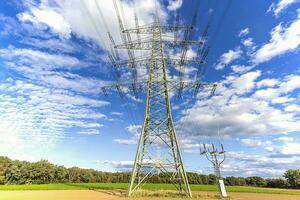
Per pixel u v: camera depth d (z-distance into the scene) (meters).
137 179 44.50
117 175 161.75
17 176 132.75
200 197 41.22
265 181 128.12
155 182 115.56
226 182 132.25
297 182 115.81
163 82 44.09
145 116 43.38
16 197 44.22
